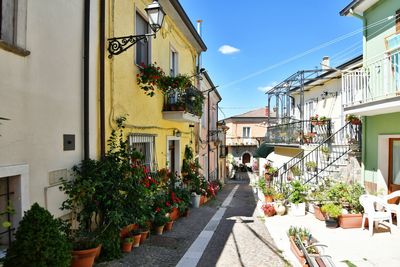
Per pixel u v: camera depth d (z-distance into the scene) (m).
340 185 8.43
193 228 7.62
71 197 4.73
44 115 4.36
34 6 4.18
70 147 4.94
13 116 3.81
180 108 9.26
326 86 15.38
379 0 8.52
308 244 5.33
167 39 10.03
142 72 7.55
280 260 5.36
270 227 7.59
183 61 12.06
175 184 10.07
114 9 6.38
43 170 4.32
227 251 5.81
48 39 4.45
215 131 20.80
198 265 5.07
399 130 7.64
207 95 18.47
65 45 4.85
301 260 4.93
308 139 14.02
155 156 8.71
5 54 3.69
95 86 5.61
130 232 5.81
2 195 3.94
